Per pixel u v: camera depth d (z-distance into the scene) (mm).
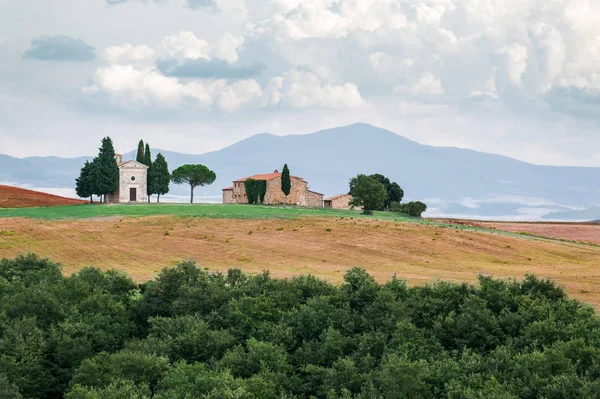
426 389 79000
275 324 103125
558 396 74188
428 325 103562
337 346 93812
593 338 90312
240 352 92438
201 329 99000
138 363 85938
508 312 101875
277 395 82938
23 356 90625
